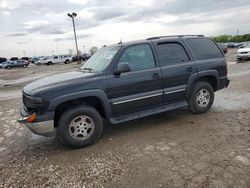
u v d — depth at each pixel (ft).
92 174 10.92
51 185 10.32
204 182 9.59
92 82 13.98
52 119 13.05
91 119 13.99
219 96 24.62
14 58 215.92
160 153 12.46
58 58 152.56
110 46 17.04
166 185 9.61
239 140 13.34
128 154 12.64
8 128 19.04
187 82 17.40
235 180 9.56
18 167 12.25
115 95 14.74
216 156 11.66
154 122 17.53
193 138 14.10
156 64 16.29
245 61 63.41
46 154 13.57
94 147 13.93
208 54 18.83
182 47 17.75
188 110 19.77
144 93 15.71
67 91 13.30
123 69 14.25
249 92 25.45
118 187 9.78
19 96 34.42
